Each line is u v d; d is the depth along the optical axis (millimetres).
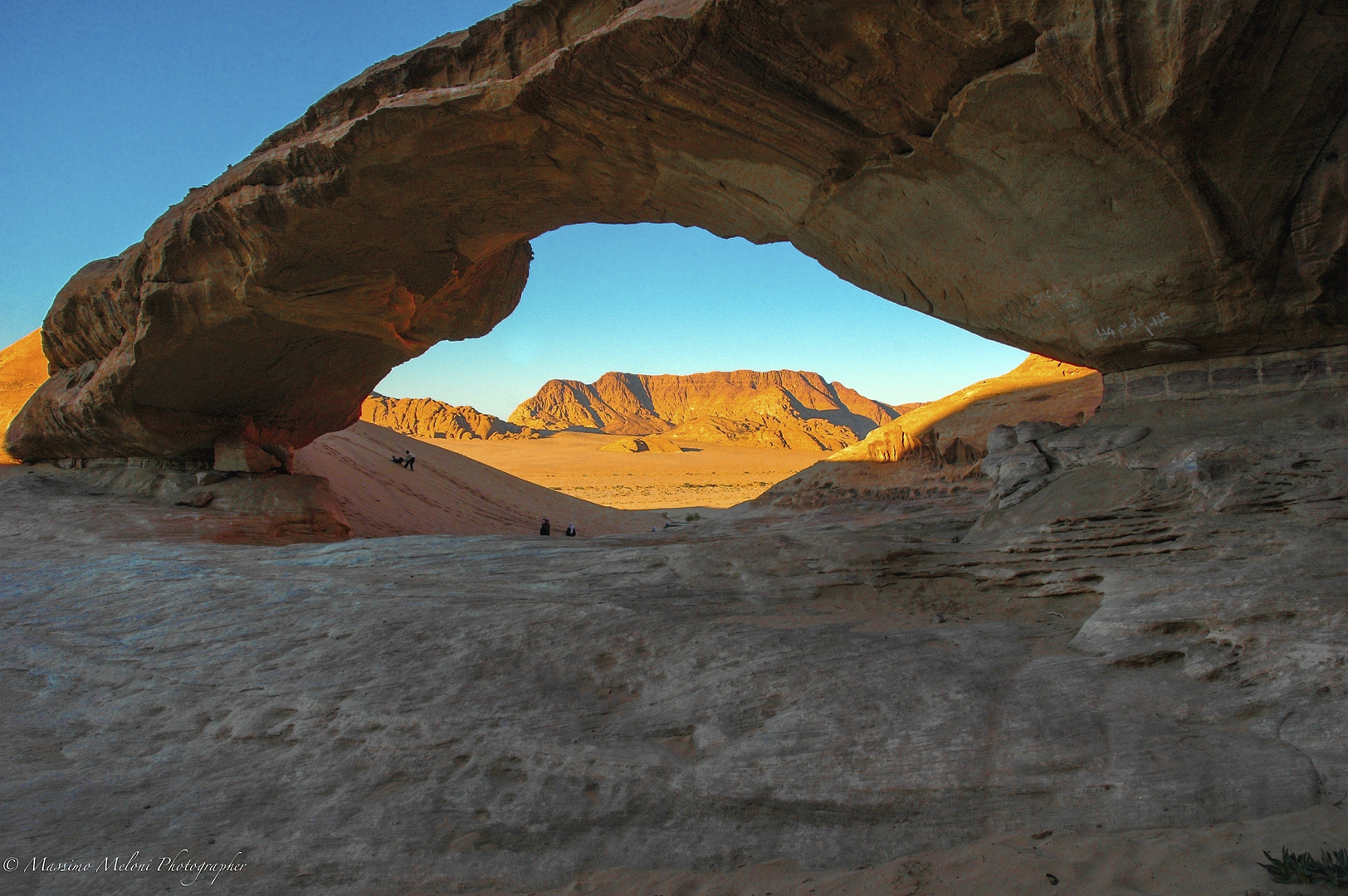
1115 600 5461
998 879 3375
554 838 4062
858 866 3689
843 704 4699
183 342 14148
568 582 7500
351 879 3854
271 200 10875
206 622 7191
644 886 3713
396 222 11359
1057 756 4031
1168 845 3396
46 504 15227
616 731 4797
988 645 5359
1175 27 5078
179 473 17297
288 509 16125
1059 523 6676
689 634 5832
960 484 17609
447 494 29875
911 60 6219
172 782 4793
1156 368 7586
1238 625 4730
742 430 170625
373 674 5770
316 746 5016
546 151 9250
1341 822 3373
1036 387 19875
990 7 5578
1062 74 5625
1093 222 6617
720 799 4137
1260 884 3027
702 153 8383
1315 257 6105
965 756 4137
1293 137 5672
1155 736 4074
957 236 7668
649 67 7176
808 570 7070
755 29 6340
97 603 8086
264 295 12695
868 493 19344
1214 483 6129
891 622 6027
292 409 17906
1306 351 6812
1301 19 4996
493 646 5961
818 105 7012
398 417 171875
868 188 7773
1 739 5465
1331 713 4012
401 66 9000
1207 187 5980
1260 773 3727
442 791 4445
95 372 16828
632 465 104438
